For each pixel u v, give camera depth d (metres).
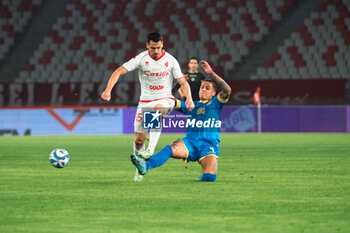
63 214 19.36
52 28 110.94
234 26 107.81
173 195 23.36
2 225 17.59
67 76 103.19
